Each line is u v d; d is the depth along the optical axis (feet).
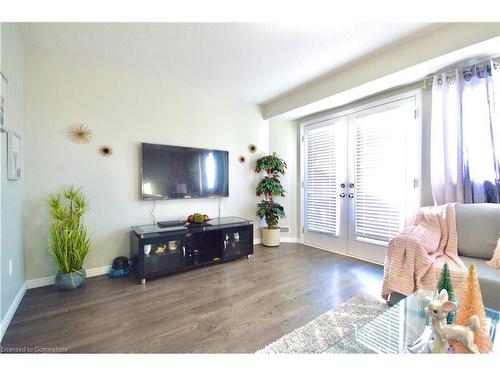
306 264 10.15
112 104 9.13
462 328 3.11
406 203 9.21
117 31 7.10
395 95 9.45
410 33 7.18
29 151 7.68
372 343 3.74
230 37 7.40
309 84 10.91
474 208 6.75
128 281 8.39
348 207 11.30
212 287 7.93
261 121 13.74
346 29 6.99
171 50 8.16
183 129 10.90
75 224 7.70
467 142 7.50
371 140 10.27
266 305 6.74
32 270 7.75
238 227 10.62
